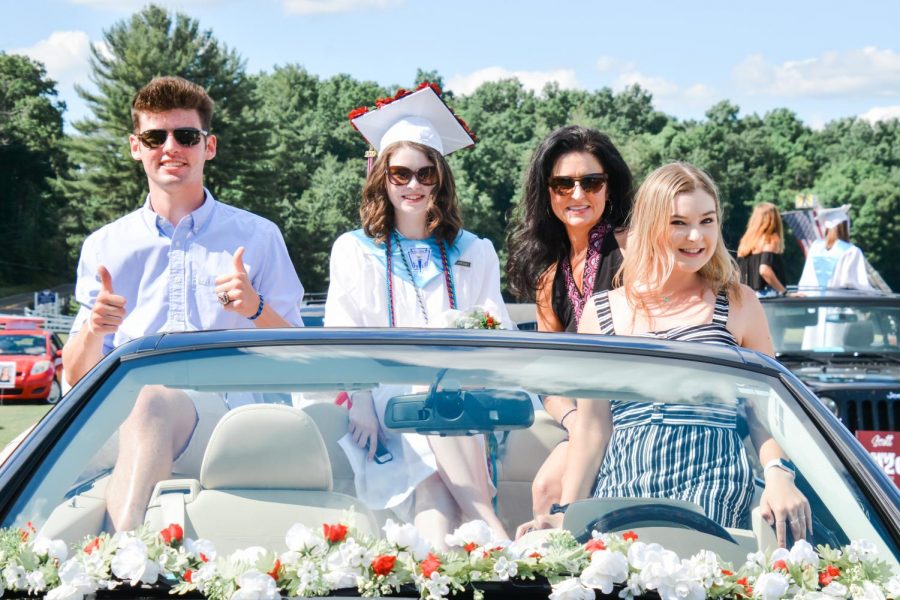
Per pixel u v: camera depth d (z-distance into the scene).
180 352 2.68
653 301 3.60
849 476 2.44
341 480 2.59
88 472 2.38
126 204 87.31
